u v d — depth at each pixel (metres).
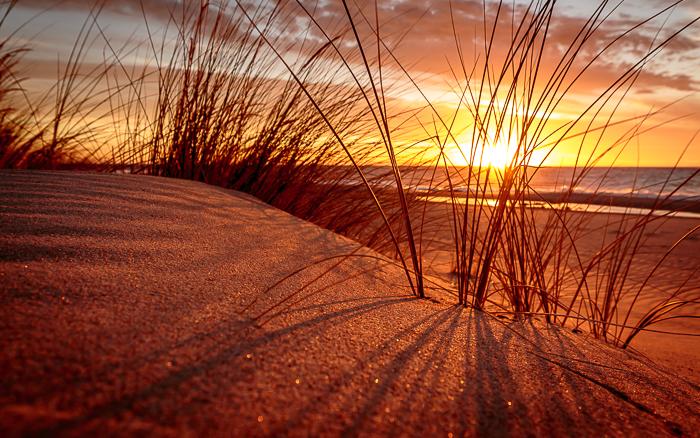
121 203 0.90
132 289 0.54
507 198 0.92
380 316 0.67
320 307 0.64
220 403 0.37
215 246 0.81
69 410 0.32
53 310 0.45
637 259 2.43
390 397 0.44
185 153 1.77
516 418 0.46
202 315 0.52
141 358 0.40
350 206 1.75
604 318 1.19
